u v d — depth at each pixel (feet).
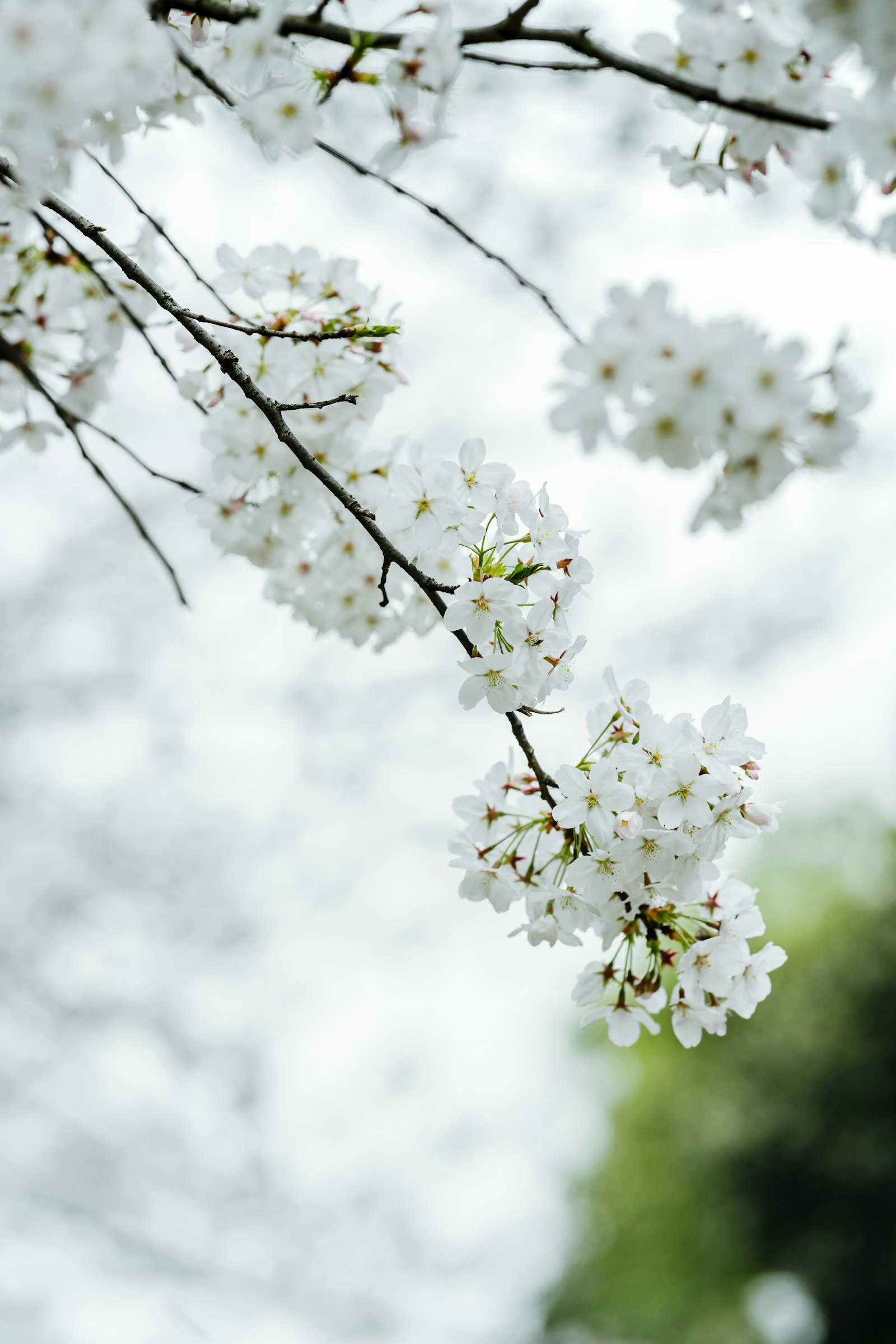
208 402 4.85
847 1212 19.29
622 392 4.03
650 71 4.18
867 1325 18.95
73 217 4.48
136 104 4.30
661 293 4.01
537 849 4.51
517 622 4.42
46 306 4.93
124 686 11.66
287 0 4.18
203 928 12.46
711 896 4.51
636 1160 23.94
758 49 4.18
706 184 4.37
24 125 4.19
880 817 24.20
